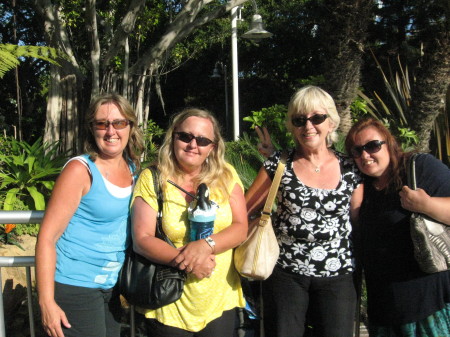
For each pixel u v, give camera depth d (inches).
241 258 92.6
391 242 93.5
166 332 87.9
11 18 660.1
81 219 84.6
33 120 687.7
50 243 80.4
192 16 407.2
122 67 407.2
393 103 318.3
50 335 79.7
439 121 284.2
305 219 93.2
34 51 305.0
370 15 242.7
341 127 251.6
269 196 94.2
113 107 87.0
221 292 90.4
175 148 89.5
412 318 92.5
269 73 825.5
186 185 90.7
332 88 251.0
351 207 99.5
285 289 95.8
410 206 89.4
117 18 459.5
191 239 86.4
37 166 219.5
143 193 87.3
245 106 847.1
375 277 96.4
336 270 94.2
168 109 872.9
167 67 688.4
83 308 85.1
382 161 94.2
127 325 113.1
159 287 83.0
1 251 163.3
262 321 104.0
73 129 396.5
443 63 254.2
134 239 86.0
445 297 92.5
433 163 93.4
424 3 591.8
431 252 86.7
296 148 101.0
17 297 146.4
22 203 203.6
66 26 442.9
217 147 92.7
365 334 129.9
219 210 88.8
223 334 90.5
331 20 243.6
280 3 760.3
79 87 401.7
